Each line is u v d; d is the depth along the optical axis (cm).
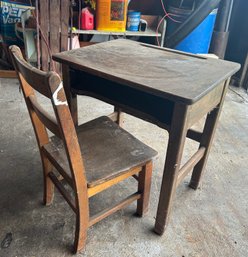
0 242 130
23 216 143
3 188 159
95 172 115
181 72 123
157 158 191
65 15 256
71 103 146
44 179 142
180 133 108
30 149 190
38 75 82
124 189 165
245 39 301
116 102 127
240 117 251
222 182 175
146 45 160
